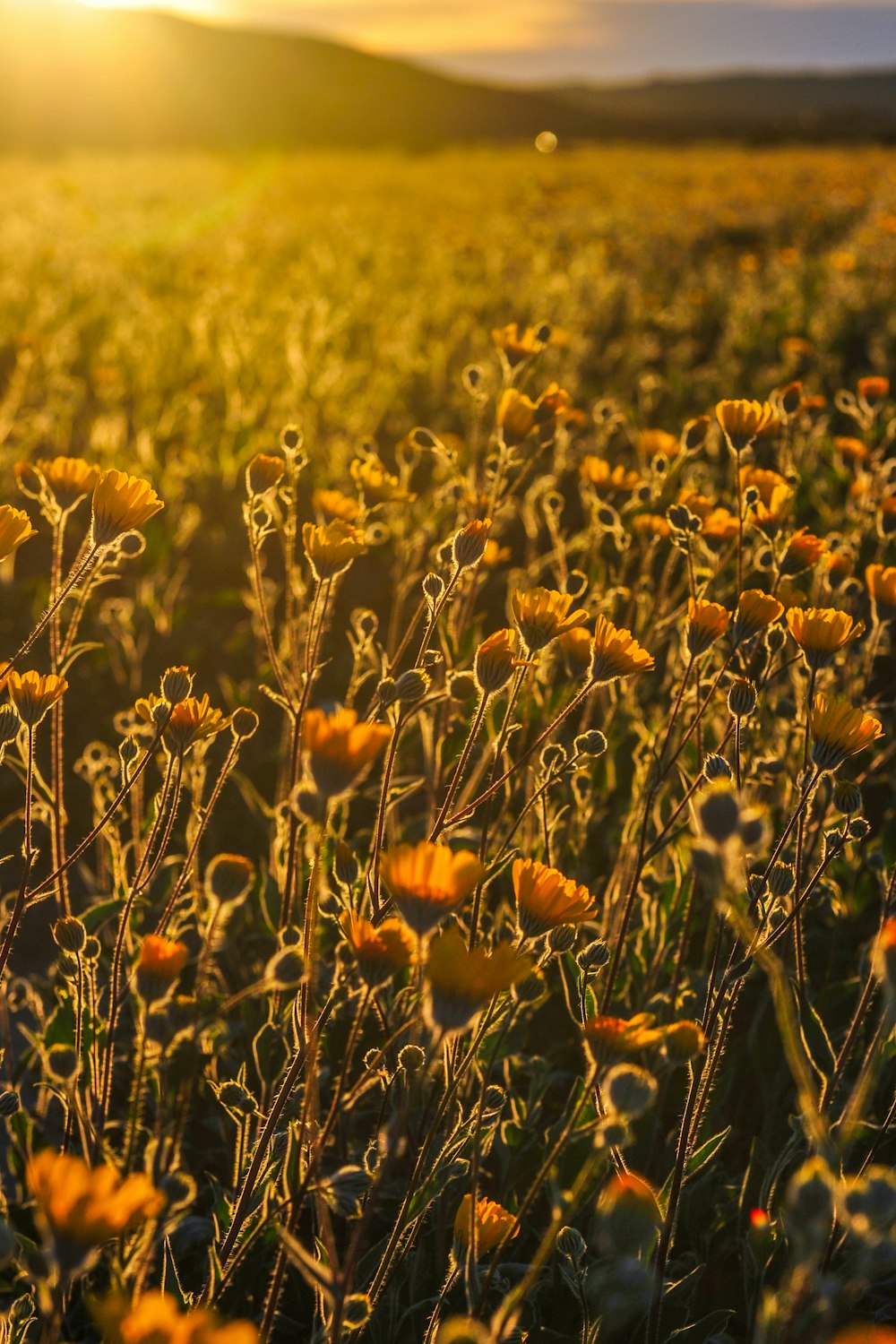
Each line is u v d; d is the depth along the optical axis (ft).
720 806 3.98
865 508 13.47
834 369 29.48
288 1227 5.39
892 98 597.11
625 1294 3.76
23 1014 11.43
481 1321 7.19
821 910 10.95
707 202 78.43
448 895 4.09
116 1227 3.36
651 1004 8.21
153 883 10.17
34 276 43.62
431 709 10.27
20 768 9.45
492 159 151.74
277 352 31.42
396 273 49.57
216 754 13.73
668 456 11.50
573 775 9.50
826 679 9.50
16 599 17.98
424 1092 7.41
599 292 41.83
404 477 11.39
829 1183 3.65
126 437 25.02
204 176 111.96
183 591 19.75
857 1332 3.36
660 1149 8.98
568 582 9.47
